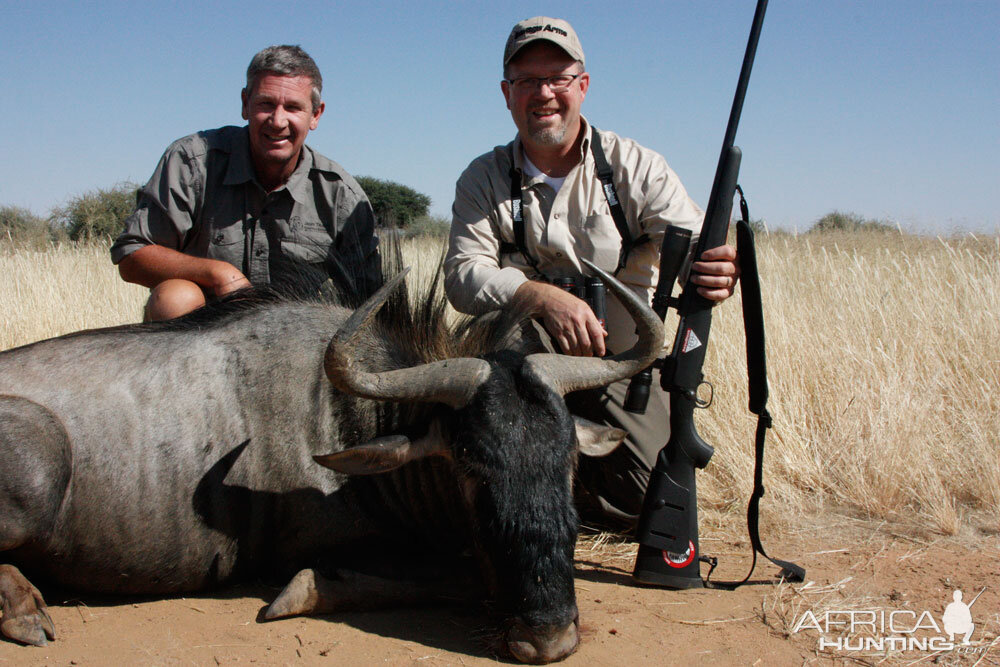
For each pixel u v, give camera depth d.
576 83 4.49
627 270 4.76
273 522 3.72
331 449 3.74
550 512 2.99
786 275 9.07
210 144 5.31
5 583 3.29
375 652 3.12
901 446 4.87
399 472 3.80
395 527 3.82
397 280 3.11
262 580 3.87
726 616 3.48
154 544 3.58
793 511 4.68
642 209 4.59
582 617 3.46
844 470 4.95
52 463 3.36
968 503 4.70
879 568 3.96
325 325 3.96
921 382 5.79
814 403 5.65
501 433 3.06
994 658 3.06
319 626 3.36
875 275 8.10
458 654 3.11
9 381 3.53
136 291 9.83
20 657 3.07
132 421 3.59
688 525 3.77
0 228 17.06
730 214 3.89
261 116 5.09
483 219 4.70
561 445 3.11
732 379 5.76
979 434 4.98
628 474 4.44
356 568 3.58
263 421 3.73
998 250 9.04
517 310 3.99
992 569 3.88
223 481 3.65
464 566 3.68
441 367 3.25
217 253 5.37
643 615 3.50
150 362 3.75
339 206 5.50
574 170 4.58
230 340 3.89
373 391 3.21
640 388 3.91
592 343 3.91
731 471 4.96
